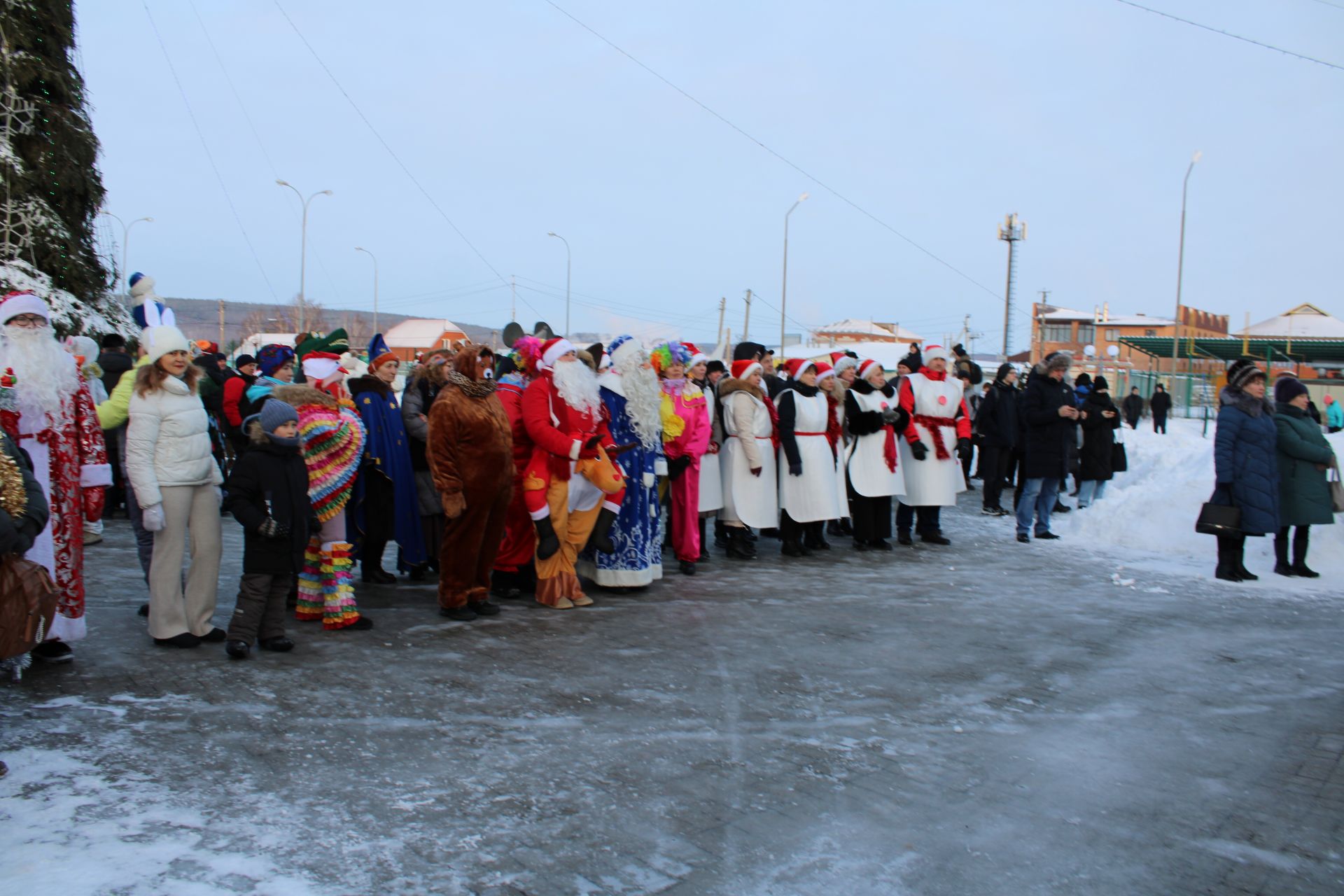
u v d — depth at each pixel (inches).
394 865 122.7
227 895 113.5
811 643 238.5
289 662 210.2
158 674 197.9
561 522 270.5
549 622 254.5
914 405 395.2
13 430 191.5
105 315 558.6
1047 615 275.3
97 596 265.9
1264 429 320.8
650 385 291.4
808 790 150.9
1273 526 319.6
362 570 305.9
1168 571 348.8
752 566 349.4
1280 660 233.1
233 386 369.4
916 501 394.6
